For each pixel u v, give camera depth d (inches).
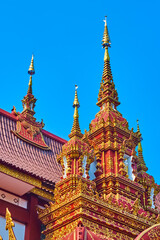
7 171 909.8
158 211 1007.6
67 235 773.3
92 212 797.9
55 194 868.0
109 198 835.4
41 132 1123.9
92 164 956.6
